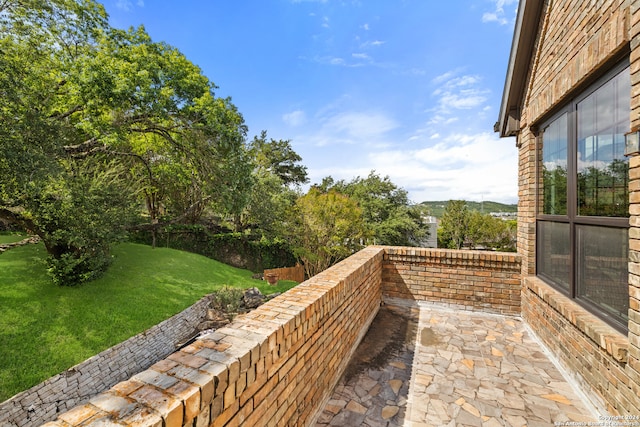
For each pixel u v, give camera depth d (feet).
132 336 33.17
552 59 11.12
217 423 3.84
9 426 21.59
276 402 5.47
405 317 14.76
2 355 26.76
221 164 51.67
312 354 7.25
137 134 56.03
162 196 79.66
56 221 38.04
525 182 14.24
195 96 48.62
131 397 3.30
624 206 7.47
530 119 13.41
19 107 29.63
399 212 93.50
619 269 7.61
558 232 11.30
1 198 32.94
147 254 61.21
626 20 6.65
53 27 38.65
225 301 48.29
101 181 40.37
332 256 71.51
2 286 36.35
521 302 14.42
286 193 82.89
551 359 10.62
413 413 7.81
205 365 4.04
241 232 82.12
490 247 109.19
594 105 8.82
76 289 39.17
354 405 8.15
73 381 26.27
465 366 10.23
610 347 6.90
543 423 7.41
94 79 35.35
